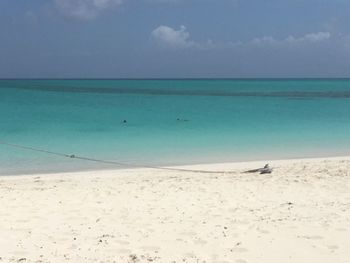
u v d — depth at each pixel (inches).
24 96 2347.4
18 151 750.5
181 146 815.1
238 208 386.9
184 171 590.2
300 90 3442.4
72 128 1076.5
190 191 452.8
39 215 362.0
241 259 277.3
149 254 283.9
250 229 329.4
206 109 1635.1
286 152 757.3
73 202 406.6
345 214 364.8
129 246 296.5
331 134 980.6
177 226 336.8
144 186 477.7
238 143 852.6
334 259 278.5
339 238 311.0
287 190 454.3
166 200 416.2
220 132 1013.8
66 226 335.0
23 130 1030.4
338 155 732.7
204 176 544.1
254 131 1031.0
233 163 655.1
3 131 1010.7
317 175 530.9
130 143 847.7
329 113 1481.3
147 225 339.3
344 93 2883.9
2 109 1568.7
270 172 556.7
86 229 328.8
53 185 486.6
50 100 2064.5
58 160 677.3
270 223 342.3
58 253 282.8
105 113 1461.6
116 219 354.6
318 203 402.6
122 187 472.7
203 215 365.7
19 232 319.0
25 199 414.3
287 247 295.9
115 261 272.7
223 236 315.3
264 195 434.6
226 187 470.3
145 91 3132.4
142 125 1148.5
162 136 944.9
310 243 302.4
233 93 2891.2
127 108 1657.2
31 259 271.7
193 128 1088.2
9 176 557.3
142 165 643.5
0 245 292.4
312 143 855.1
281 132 1013.2
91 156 713.0
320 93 2896.2
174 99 2219.5
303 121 1243.2
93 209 383.6
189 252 287.9
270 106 1780.3
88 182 506.0
